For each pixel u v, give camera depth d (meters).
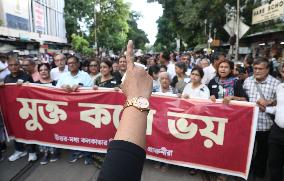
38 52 26.95
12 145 6.34
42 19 41.28
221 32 25.84
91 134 5.01
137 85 0.80
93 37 48.62
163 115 4.59
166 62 8.51
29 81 5.66
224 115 4.28
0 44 23.42
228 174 4.37
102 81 5.61
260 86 4.50
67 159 5.50
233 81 4.83
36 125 5.22
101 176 0.66
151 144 4.68
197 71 4.91
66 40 53.03
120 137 0.71
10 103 5.26
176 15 32.38
